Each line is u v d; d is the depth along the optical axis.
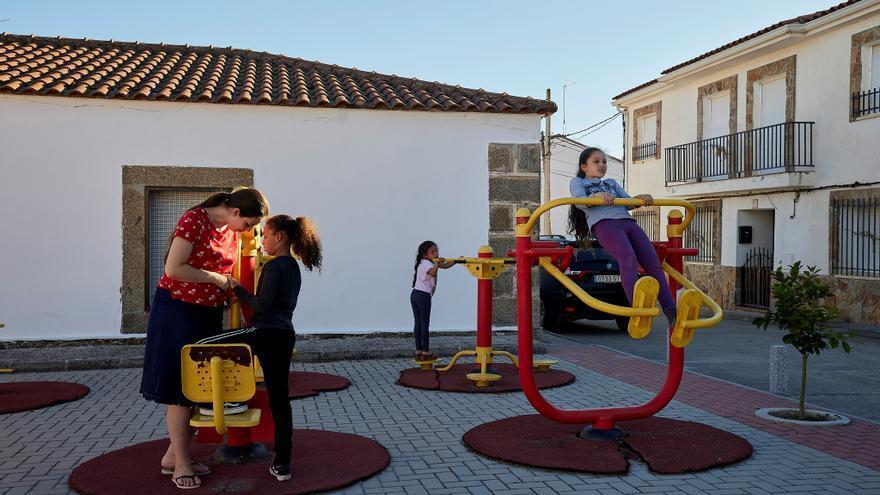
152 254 10.29
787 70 17.84
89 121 9.95
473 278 11.01
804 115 17.38
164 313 4.61
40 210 9.85
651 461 5.26
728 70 19.88
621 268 5.48
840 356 11.38
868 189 15.55
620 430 5.96
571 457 5.34
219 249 4.75
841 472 5.20
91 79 10.48
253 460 5.16
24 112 9.80
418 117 10.84
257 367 7.37
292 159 10.52
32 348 9.75
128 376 8.55
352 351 9.71
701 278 21.11
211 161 10.29
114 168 10.02
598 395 7.79
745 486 4.88
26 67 10.77
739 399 7.70
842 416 6.85
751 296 19.27
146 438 5.89
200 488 4.59
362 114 10.70
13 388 7.68
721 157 20.14
